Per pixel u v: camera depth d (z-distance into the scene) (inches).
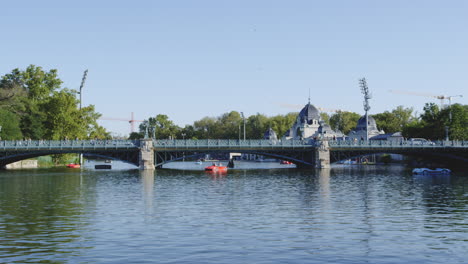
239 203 1956.2
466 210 1750.7
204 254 1047.0
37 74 6412.4
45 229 1338.6
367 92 5251.0
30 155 4451.3
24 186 2790.4
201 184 3004.4
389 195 2289.6
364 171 4714.6
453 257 1040.2
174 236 1240.8
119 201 2023.9
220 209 1765.5
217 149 4672.7
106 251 1073.5
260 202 1993.1
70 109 5629.9
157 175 4052.7
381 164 6771.7
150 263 970.7
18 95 5925.2
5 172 4466.0
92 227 1370.6
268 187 2768.2
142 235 1253.1
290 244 1150.3
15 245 1133.7
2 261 989.8
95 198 2142.0
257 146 4761.3
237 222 1464.1
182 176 3912.4
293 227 1378.0
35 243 1155.3
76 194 2321.6
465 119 5851.4
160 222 1461.6
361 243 1168.2
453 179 3486.7
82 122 5777.6
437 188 2691.9
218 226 1391.5
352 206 1859.0
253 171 4781.0
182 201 2028.8
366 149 4891.7
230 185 2928.2
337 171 4690.0
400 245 1148.5
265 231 1315.2
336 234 1277.1
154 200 2068.2
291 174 4180.6
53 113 5659.5
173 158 4815.5
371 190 2559.1
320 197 2192.4
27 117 5600.4
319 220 1507.1
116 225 1406.3
